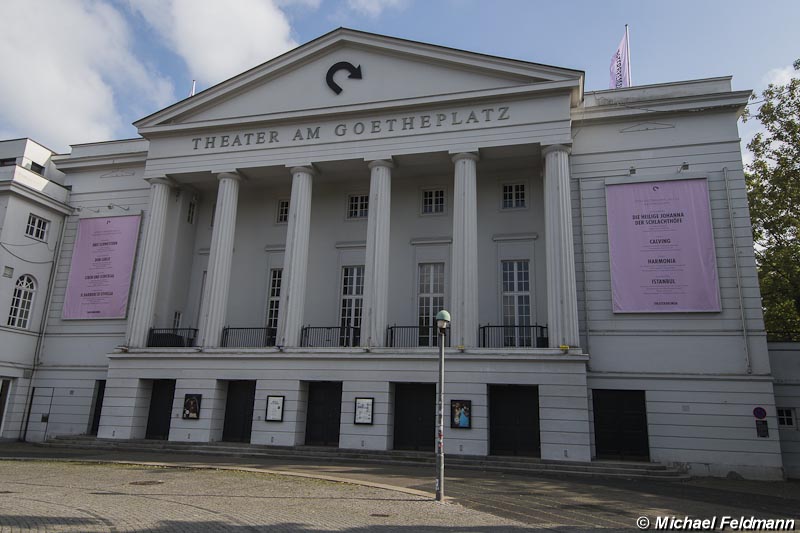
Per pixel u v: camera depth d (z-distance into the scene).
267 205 25.02
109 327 24.19
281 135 22.39
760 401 17.34
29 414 24.03
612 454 18.39
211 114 23.62
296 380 19.84
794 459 17.89
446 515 9.45
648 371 18.50
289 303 20.66
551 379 17.61
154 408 22.02
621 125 20.61
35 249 24.64
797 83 21.44
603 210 20.11
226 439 20.92
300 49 22.77
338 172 22.98
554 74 19.95
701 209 19.08
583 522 9.41
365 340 19.75
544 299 21.02
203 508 9.38
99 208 25.89
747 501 12.45
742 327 17.98
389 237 21.59
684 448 17.62
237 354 20.50
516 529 8.60
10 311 23.62
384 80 21.89
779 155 22.06
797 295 23.02
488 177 22.66
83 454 18.28
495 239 21.91
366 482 12.80
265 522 8.43
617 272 19.36
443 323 11.72
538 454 18.31
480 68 20.77
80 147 27.08
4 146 27.97
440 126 20.75
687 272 18.77
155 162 23.59
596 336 19.17
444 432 18.12
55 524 7.82
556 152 19.50
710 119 19.83
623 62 24.94
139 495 10.55
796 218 22.53
